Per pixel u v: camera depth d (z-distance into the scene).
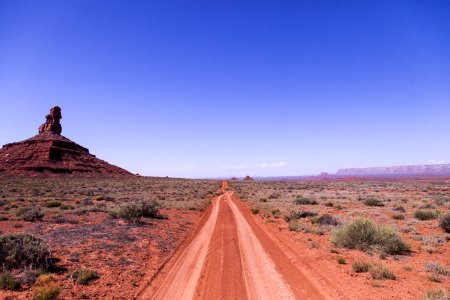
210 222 26.91
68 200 41.47
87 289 10.12
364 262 12.73
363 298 9.46
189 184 102.81
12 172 101.00
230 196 59.59
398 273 11.92
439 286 10.38
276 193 60.03
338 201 42.34
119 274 11.95
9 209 30.03
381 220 24.94
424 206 33.75
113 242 16.94
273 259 14.31
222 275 12.05
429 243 16.80
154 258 14.73
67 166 114.19
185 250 16.69
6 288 9.48
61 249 14.66
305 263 13.56
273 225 24.33
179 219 27.94
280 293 10.05
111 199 42.84
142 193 58.97
